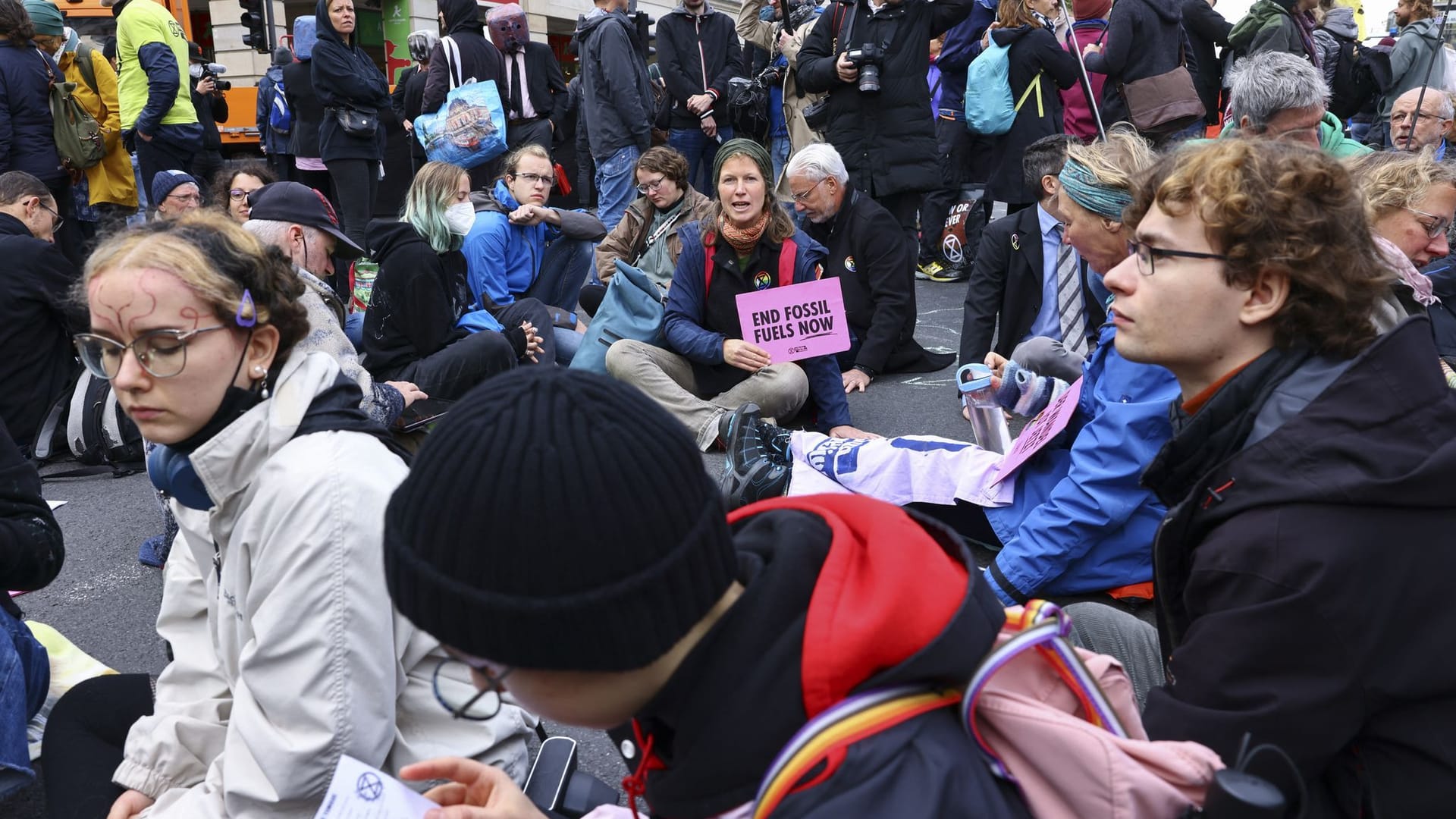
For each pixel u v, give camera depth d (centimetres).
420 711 169
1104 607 190
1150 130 667
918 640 88
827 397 472
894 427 485
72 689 217
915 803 85
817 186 528
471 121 727
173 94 800
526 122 801
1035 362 363
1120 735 103
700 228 477
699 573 84
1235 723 135
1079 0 726
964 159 817
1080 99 732
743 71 923
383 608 159
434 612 80
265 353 171
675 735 93
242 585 168
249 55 1603
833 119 669
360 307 610
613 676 86
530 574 78
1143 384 238
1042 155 429
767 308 459
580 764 258
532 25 2069
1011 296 451
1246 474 139
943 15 643
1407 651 129
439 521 79
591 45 794
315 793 157
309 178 894
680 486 83
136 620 335
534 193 579
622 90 793
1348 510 131
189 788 179
